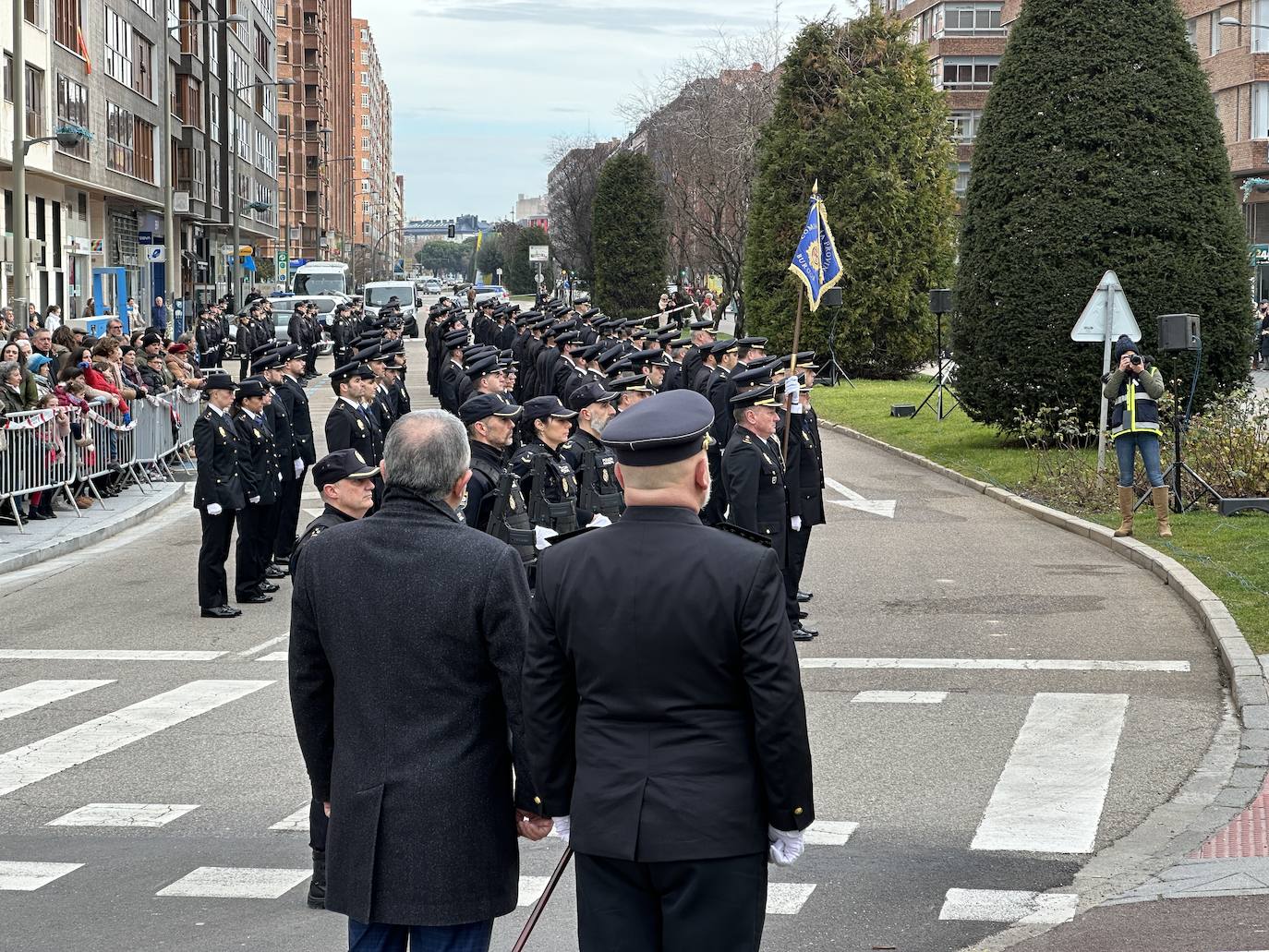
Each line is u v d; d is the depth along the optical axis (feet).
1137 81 73.46
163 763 29.22
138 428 71.72
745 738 13.32
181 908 21.44
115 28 170.81
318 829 20.75
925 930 20.20
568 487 33.73
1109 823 24.84
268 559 47.80
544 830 15.21
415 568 14.48
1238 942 18.98
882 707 32.71
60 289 161.27
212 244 266.57
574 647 13.58
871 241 129.18
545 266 411.54
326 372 164.76
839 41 133.49
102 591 48.73
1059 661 36.70
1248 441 60.08
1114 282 60.49
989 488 68.69
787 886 21.97
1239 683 32.63
